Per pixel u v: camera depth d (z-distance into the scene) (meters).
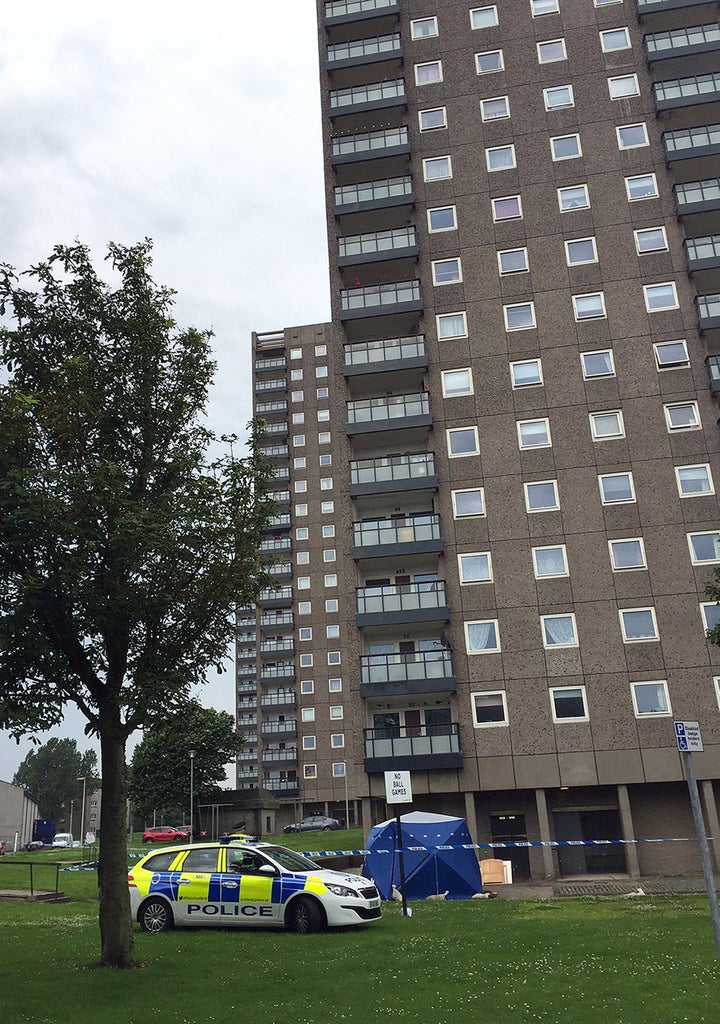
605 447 34.25
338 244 39.50
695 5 38.81
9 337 13.23
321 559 91.31
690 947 12.68
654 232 36.62
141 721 12.18
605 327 35.72
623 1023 8.68
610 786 30.97
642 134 38.12
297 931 15.30
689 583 32.09
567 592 32.81
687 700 30.84
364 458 37.41
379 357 37.25
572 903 20.30
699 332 34.81
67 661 12.36
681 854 29.77
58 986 10.70
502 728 31.77
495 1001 9.76
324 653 88.62
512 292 37.00
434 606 33.56
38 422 12.74
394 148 39.88
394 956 12.55
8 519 11.23
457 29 41.50
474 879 22.38
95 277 14.17
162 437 13.98
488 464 35.00
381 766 31.69
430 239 38.53
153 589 12.66
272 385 97.75
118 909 12.27
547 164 38.47
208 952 13.16
